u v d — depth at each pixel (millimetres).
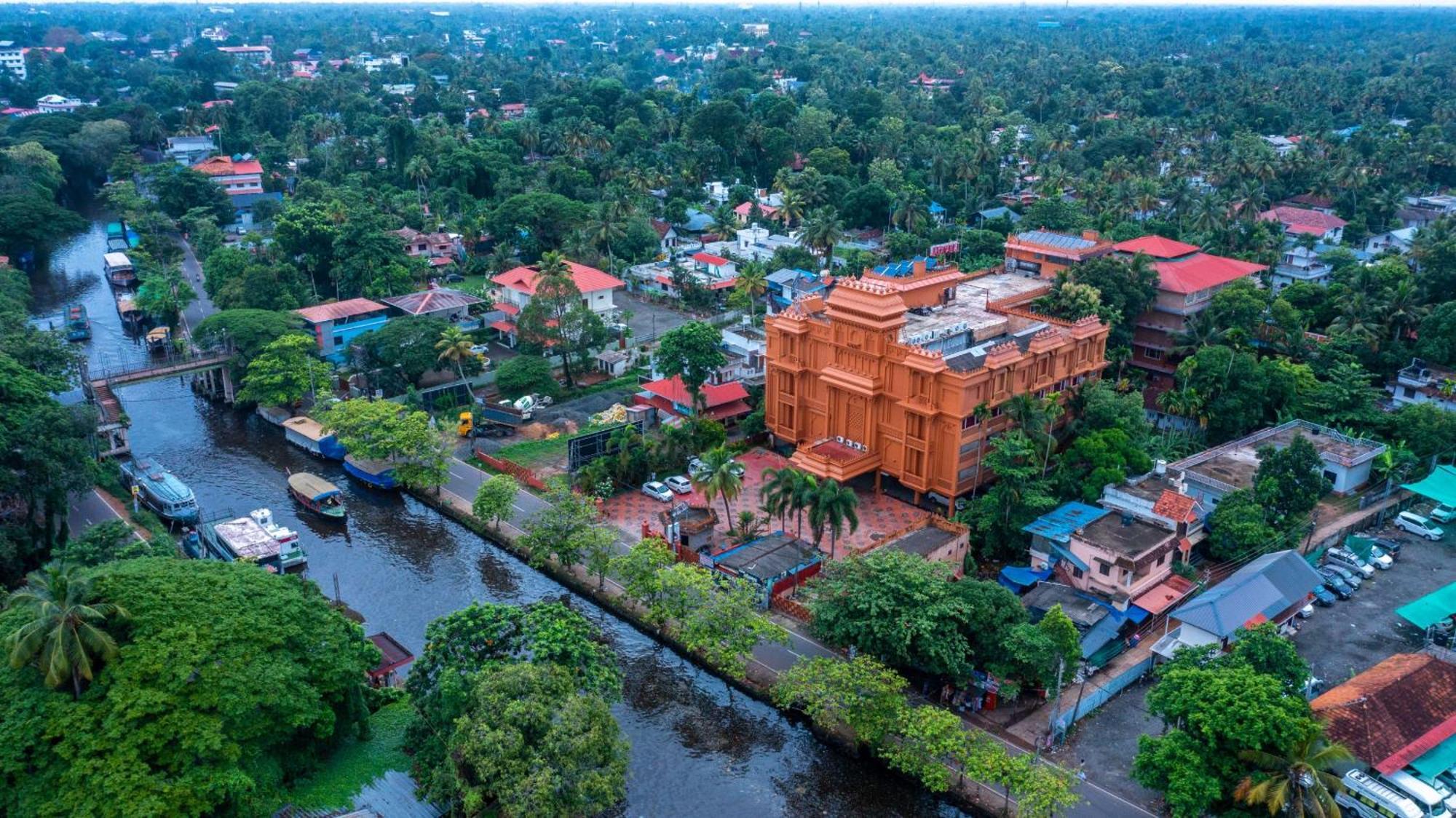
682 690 89125
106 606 66250
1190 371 128125
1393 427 124938
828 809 75312
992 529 104562
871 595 82562
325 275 195875
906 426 112625
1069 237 161000
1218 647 78562
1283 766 63062
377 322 165750
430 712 71938
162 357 164250
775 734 83688
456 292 178250
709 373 141625
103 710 63188
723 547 104625
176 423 148375
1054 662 79750
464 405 147000
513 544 110375
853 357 116375
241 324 149250
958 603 81750
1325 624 93812
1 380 104375
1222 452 119812
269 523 111625
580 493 118188
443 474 121125
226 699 65000
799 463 116688
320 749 73750
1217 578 99250
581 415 143625
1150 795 73188
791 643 91938
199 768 62719
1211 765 65812
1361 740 70500
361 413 124438
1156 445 121312
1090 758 77062
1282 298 154625
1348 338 140750
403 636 95688
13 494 102500
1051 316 137625
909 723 73688
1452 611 90000
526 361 148000
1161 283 144375
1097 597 92875
